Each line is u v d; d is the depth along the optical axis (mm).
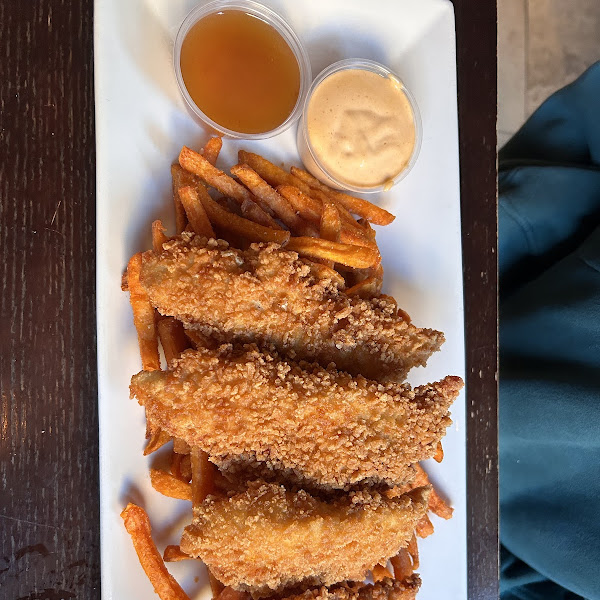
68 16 270
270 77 293
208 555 252
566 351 379
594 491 378
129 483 272
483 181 333
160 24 279
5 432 260
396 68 320
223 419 247
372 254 277
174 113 282
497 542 340
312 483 267
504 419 395
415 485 307
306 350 268
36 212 264
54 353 266
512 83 507
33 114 265
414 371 319
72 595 268
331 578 269
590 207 411
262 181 281
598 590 376
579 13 514
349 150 301
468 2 326
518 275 441
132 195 273
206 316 255
